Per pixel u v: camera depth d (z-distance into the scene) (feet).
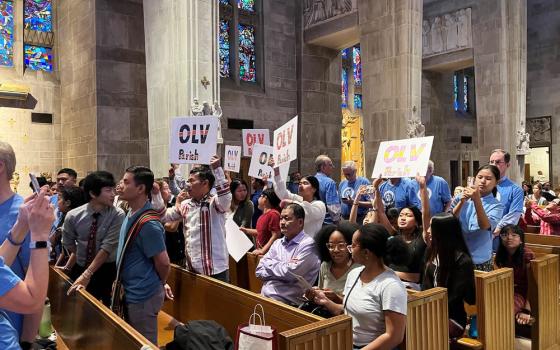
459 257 12.85
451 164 72.08
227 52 49.93
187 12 29.35
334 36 50.11
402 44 40.88
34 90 42.19
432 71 66.08
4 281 5.77
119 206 17.20
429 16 62.59
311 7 51.49
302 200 18.07
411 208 14.74
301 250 13.05
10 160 7.43
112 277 13.84
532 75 73.92
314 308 12.19
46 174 40.81
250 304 12.35
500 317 13.73
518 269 16.20
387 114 42.11
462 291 12.75
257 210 26.45
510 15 54.44
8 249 6.69
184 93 29.40
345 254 12.26
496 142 54.80
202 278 14.89
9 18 41.68
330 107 54.49
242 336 9.24
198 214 15.26
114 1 39.09
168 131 30.48
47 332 14.78
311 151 52.54
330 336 9.46
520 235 16.12
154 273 11.72
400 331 9.78
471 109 77.46
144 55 40.73
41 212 6.21
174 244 19.12
